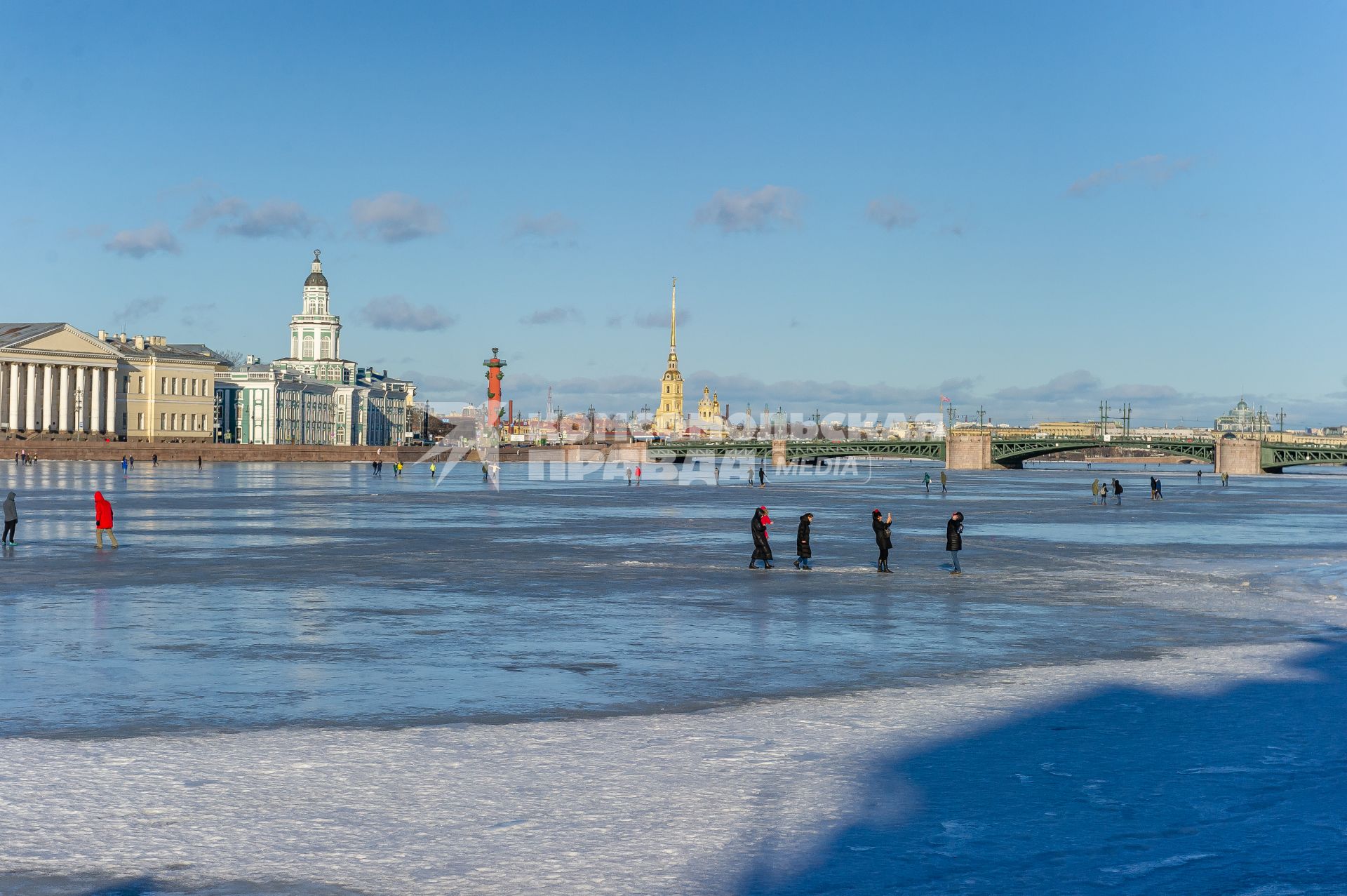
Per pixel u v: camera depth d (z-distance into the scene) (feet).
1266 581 125.08
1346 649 81.30
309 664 72.28
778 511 250.57
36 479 359.66
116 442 616.39
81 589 106.42
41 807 44.11
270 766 49.73
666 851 40.45
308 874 38.01
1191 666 74.59
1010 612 99.60
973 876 38.70
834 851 40.68
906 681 69.05
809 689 66.69
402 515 218.79
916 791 47.42
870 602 104.83
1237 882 38.52
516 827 42.63
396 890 36.94
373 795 46.01
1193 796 47.14
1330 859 40.55
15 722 57.00
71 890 36.63
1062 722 59.06
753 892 37.22
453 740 54.49
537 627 88.63
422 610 96.32
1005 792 47.34
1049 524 219.41
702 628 88.79
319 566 128.98
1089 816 44.62
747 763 51.01
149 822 42.70
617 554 147.13
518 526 194.39
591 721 58.54
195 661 72.90
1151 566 140.26
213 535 167.32
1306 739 55.98
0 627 84.84
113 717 58.18
